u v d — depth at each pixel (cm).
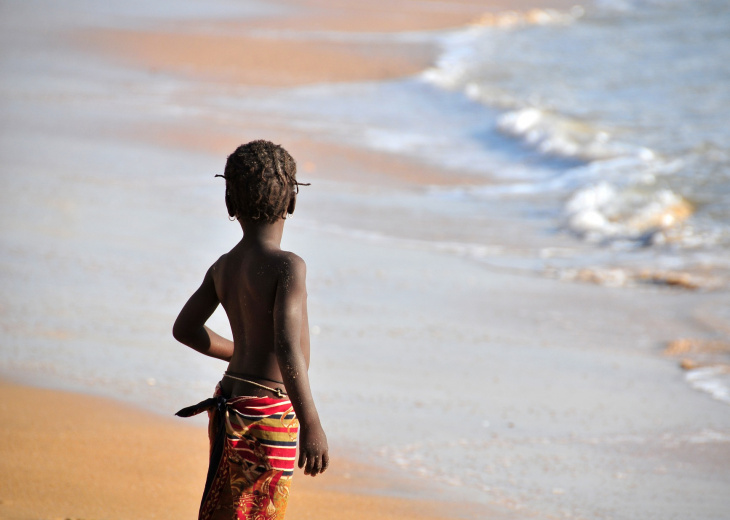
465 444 1565
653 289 2748
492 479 1406
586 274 2886
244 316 737
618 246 3247
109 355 1930
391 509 1223
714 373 2034
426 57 7862
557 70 7144
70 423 1466
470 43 8650
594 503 1323
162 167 4134
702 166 4228
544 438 1614
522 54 7962
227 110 5684
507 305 2545
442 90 6538
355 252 3020
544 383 1939
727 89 6134
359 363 1997
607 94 6175
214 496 723
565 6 11231
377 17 10481
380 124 5519
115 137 4722
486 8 11281
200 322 787
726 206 3606
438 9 11212
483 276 2834
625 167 4284
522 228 3475
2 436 1362
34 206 3288
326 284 2636
